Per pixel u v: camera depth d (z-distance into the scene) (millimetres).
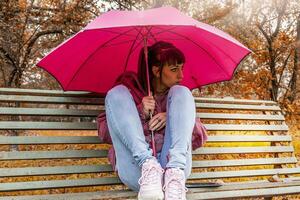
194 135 2715
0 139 2717
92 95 3145
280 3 16750
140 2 12375
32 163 4484
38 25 12695
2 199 2545
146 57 2740
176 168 2340
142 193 2287
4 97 2873
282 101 16156
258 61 16641
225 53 2879
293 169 3664
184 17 2373
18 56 12023
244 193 2922
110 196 2615
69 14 12750
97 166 2949
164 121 2639
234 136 3482
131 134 2436
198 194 2771
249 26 16438
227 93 15125
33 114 2908
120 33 2859
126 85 2787
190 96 2586
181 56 2793
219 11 15273
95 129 3039
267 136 3637
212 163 3328
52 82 12562
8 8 11914
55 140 2883
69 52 2775
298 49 17094
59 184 2787
